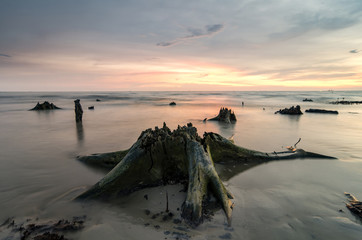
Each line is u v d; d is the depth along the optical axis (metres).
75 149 12.34
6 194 6.99
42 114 31.22
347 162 10.00
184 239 4.80
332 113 31.78
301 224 5.35
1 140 14.59
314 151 11.77
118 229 5.19
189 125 9.23
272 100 76.00
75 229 5.15
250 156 10.19
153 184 7.33
